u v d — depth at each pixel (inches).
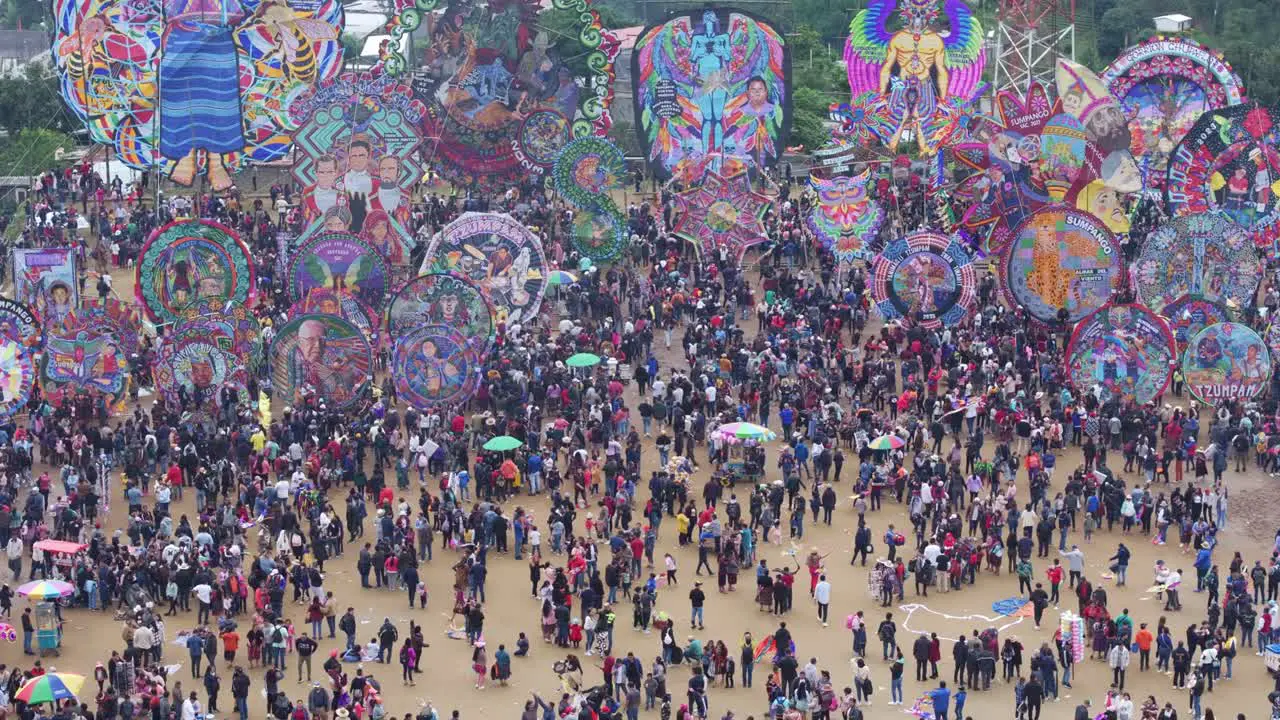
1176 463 3486.7
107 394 3656.5
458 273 4035.4
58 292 3838.6
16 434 3457.2
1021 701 2657.5
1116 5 7303.2
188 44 4746.6
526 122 4933.6
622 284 4286.4
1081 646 2792.8
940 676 2802.7
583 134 4958.2
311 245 3939.5
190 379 3656.5
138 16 4788.4
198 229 3821.4
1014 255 4097.0
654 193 5078.7
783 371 3816.4
